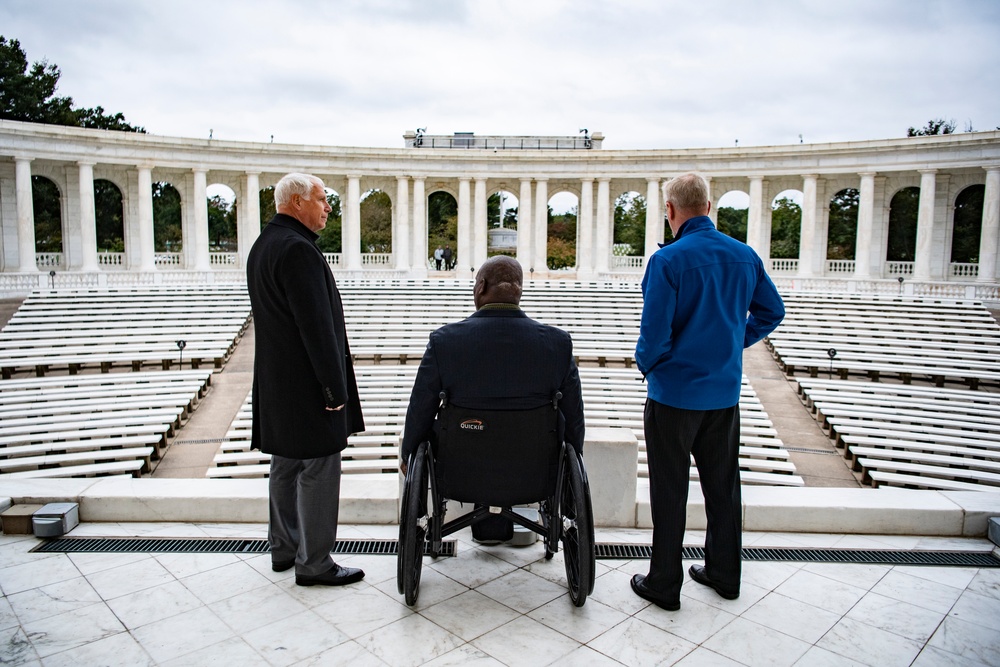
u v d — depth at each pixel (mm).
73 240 50594
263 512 8023
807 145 49312
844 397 25125
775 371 30484
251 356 31391
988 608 6094
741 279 5883
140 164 47375
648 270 6000
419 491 5629
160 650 5293
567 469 5992
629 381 27766
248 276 6367
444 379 5730
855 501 7961
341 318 6531
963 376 27922
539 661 5195
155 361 31031
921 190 46594
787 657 5285
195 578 6562
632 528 7980
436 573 6715
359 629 5633
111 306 36094
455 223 82562
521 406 5703
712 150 51500
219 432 22484
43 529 7383
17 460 18406
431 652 5305
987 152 44406
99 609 5934
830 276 54531
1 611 5883
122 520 7969
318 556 6387
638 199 88688
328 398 6070
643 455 19812
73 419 21781
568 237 88062
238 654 5254
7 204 48500
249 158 50562
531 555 7188
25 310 34906
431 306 37781
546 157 53719
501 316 5832
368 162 53188
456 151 53719
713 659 5254
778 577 6676
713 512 6223
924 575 6738
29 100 64688
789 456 21375
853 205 76812
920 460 20688
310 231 6465
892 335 32938
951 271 51281
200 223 49375
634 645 5430
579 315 36688
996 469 20438
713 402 5867
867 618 5898
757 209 51375
